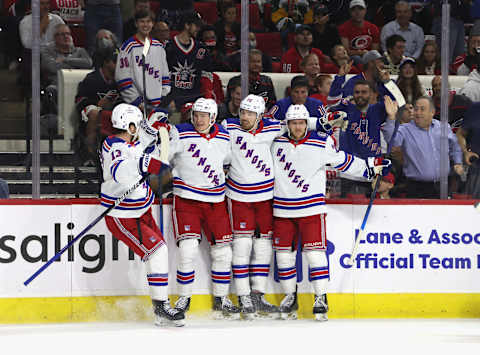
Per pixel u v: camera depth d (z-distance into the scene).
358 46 22.97
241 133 21.28
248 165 21.27
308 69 22.81
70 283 21.33
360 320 21.89
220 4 22.50
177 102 22.75
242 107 21.16
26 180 21.66
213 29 22.59
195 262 21.77
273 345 18.02
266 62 22.77
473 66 23.16
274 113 22.94
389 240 22.34
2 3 21.42
